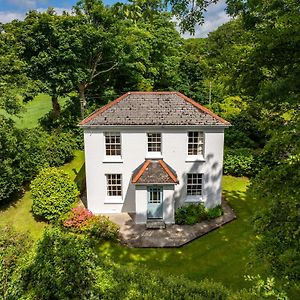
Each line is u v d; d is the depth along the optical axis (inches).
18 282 337.1
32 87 910.4
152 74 1616.6
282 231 338.3
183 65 1704.0
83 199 900.6
